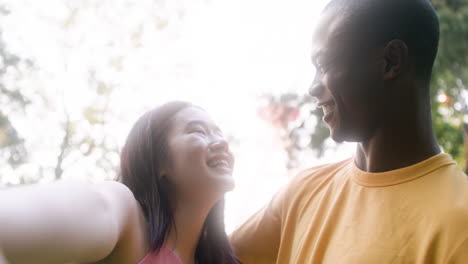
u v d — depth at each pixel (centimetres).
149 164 235
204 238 251
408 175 193
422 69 196
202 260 248
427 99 199
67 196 146
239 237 258
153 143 237
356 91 195
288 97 738
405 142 195
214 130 248
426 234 176
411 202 187
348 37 194
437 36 200
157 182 233
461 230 167
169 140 238
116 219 172
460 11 692
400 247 181
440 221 174
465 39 668
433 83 700
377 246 185
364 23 193
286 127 722
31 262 132
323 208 220
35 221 131
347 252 192
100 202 161
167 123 241
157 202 225
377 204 196
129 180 238
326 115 205
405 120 194
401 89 193
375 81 193
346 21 196
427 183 188
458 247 165
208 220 253
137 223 205
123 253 197
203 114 249
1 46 871
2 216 126
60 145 851
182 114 244
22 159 841
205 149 233
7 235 125
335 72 198
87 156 853
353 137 202
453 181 184
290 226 233
